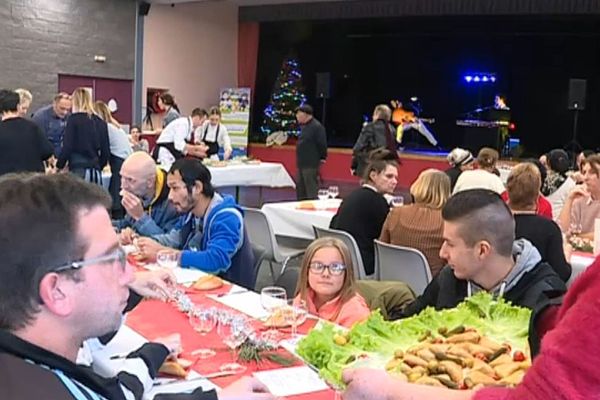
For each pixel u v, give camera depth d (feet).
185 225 10.85
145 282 7.49
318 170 29.89
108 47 34.17
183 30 38.04
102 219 3.58
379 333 5.18
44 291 3.37
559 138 36.22
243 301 7.82
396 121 39.19
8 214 3.36
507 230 6.43
